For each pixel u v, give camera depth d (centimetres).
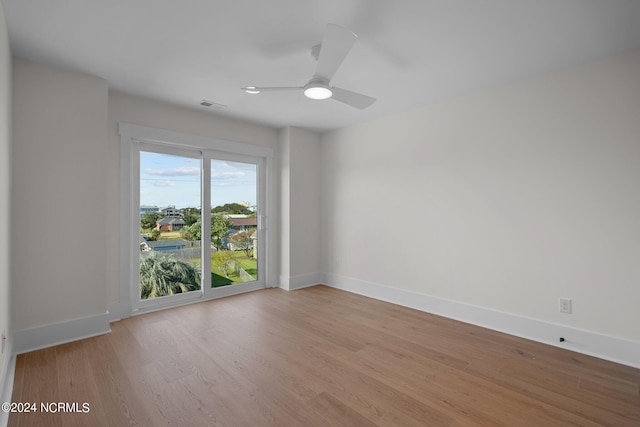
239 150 397
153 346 248
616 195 229
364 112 364
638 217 221
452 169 320
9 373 199
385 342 261
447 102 323
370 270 400
